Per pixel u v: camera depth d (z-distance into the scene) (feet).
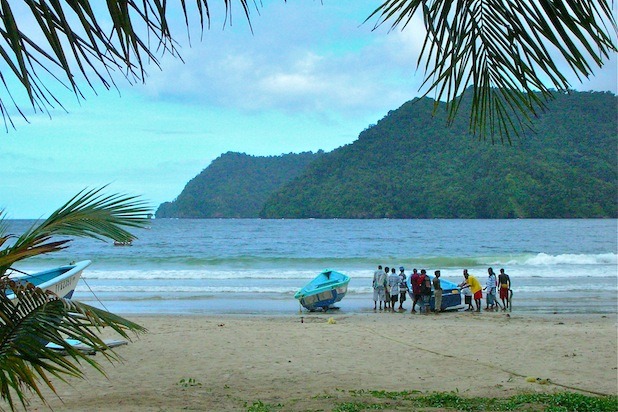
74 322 10.47
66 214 12.47
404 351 41.39
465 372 35.12
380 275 71.82
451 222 421.59
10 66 4.98
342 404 26.43
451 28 8.34
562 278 104.68
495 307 73.31
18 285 10.32
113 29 5.26
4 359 9.67
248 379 32.91
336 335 47.88
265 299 81.87
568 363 37.32
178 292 88.63
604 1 7.38
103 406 26.40
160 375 33.63
